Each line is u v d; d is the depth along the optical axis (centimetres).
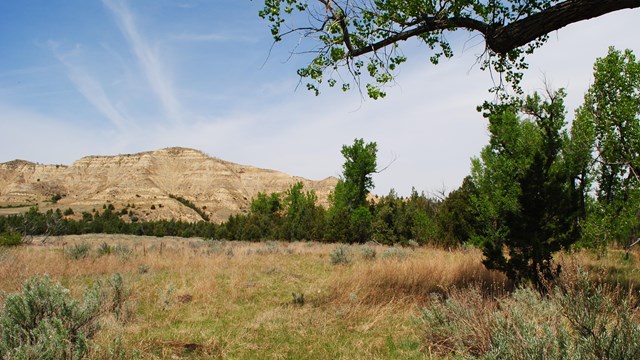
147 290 937
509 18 757
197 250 2269
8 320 429
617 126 1236
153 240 4909
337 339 580
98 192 19925
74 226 6375
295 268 1460
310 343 571
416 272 944
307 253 2133
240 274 1197
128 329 608
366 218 3659
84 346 387
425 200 3453
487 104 894
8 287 870
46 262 1278
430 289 838
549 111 1451
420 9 773
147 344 531
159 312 755
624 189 1284
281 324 666
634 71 1202
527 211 782
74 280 1041
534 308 457
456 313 539
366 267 1090
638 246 1675
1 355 390
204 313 748
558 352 340
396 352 527
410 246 2738
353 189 4491
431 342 547
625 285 751
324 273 1316
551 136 1442
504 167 1609
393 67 840
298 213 5250
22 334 429
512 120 1606
